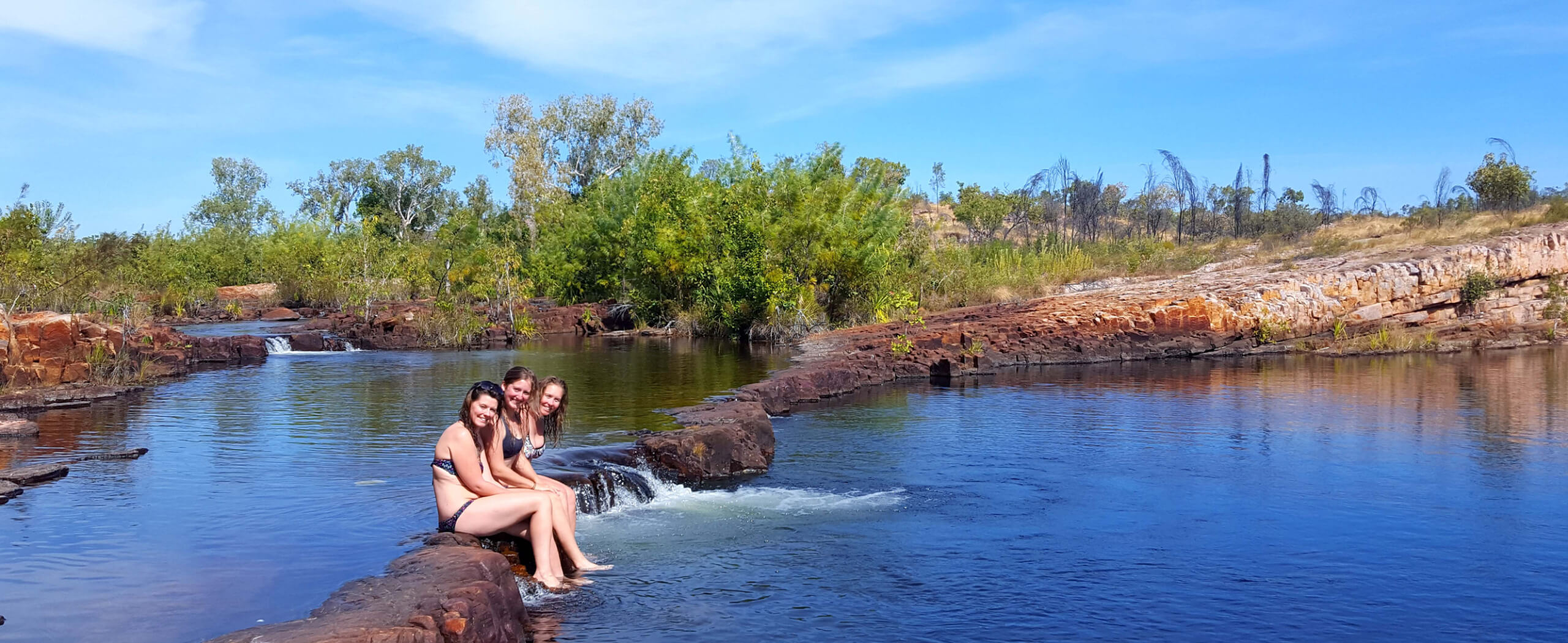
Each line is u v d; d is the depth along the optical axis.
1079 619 6.30
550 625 6.01
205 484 8.83
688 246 31.62
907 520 8.66
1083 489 9.88
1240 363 23.14
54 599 5.83
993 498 9.49
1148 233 52.56
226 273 52.16
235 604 5.75
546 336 30.97
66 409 13.71
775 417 14.37
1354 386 18.33
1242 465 11.03
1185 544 8.00
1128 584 7.02
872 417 14.36
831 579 7.04
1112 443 12.38
